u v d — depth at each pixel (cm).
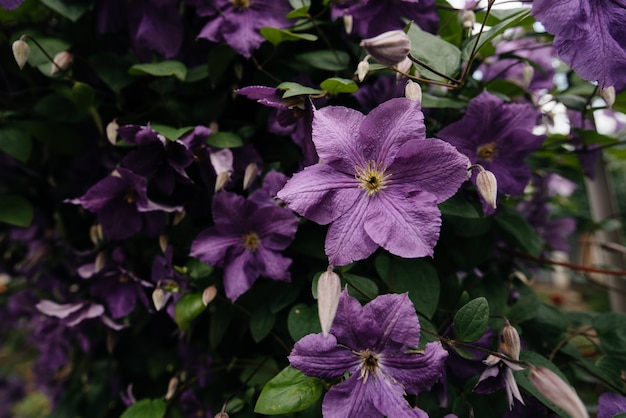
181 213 39
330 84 32
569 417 29
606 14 31
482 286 41
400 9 39
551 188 61
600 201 60
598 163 59
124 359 57
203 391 47
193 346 47
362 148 30
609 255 59
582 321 48
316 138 29
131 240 47
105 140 46
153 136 36
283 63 41
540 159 48
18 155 42
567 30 30
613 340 39
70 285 56
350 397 28
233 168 40
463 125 36
